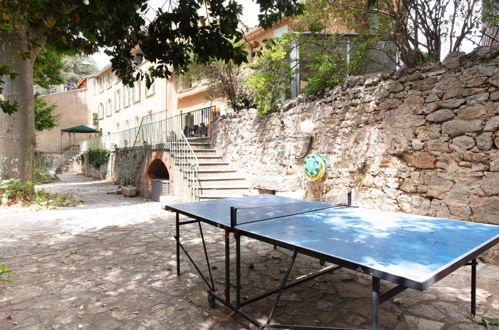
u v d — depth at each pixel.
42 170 17.17
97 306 2.72
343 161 5.70
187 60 3.97
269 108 7.85
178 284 3.19
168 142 9.26
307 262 3.84
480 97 3.77
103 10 3.39
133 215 6.96
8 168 8.13
